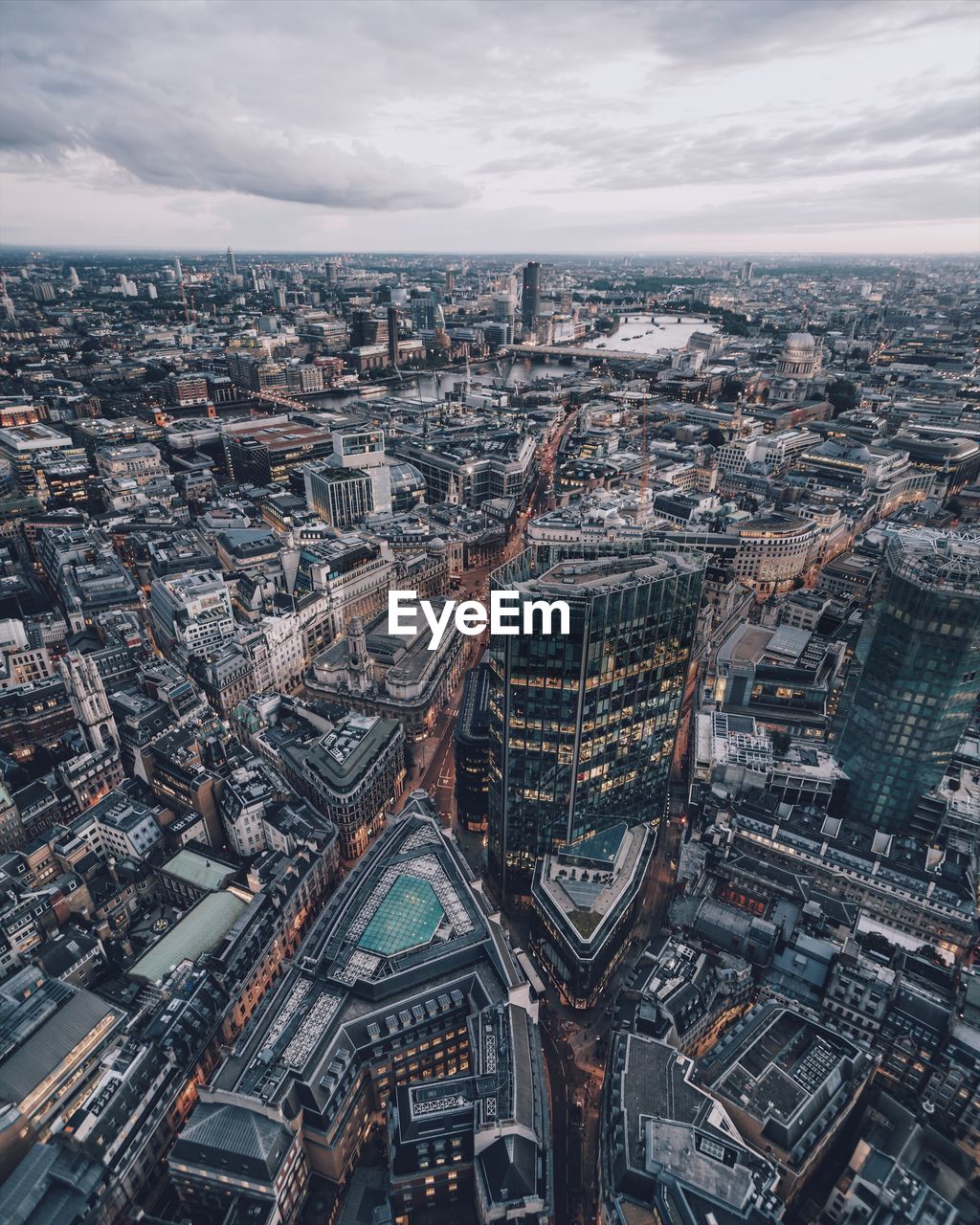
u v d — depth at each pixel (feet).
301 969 596.29
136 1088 526.57
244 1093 502.79
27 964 615.98
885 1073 605.73
